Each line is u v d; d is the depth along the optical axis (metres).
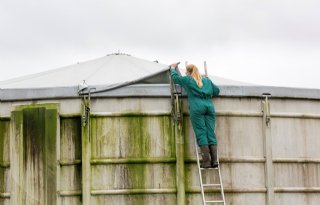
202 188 15.35
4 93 16.41
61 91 16.09
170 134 15.97
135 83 16.30
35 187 15.93
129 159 15.85
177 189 15.80
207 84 15.51
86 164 15.80
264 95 16.55
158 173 15.89
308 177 17.05
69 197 15.89
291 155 16.89
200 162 15.93
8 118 16.45
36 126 16.06
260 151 16.50
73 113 16.03
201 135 15.30
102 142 15.91
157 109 16.00
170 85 15.88
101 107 15.98
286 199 16.73
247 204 16.31
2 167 16.42
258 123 16.55
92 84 17.20
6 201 16.36
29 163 16.03
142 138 15.94
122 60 20.22
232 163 16.27
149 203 15.84
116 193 15.80
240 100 16.44
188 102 15.92
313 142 17.25
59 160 15.91
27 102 16.31
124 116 15.95
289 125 16.94
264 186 16.45
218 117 16.30
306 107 17.23
